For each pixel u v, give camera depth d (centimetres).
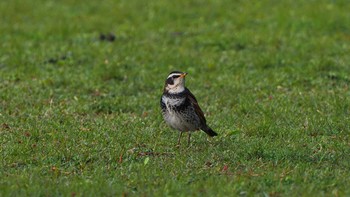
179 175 1166
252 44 2316
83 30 2598
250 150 1305
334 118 1547
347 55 2158
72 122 1524
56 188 1099
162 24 2661
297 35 2417
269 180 1138
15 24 2712
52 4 3050
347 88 1819
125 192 1084
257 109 1625
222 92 1798
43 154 1288
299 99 1703
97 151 1310
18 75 1950
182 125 1330
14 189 1091
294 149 1319
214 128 1494
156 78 1934
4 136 1407
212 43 2323
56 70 2011
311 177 1163
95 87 1841
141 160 1274
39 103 1684
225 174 1180
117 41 2419
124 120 1551
